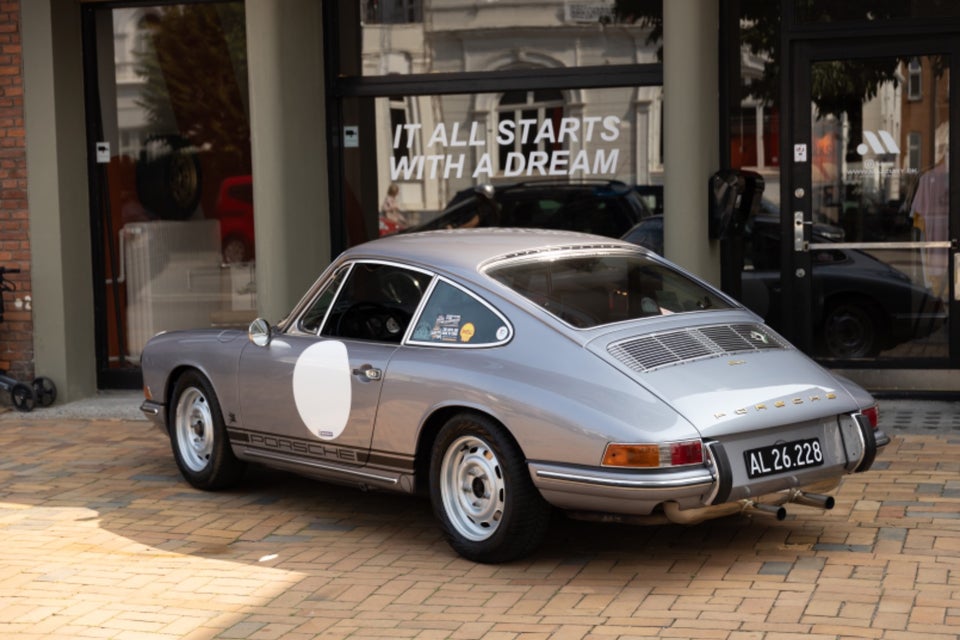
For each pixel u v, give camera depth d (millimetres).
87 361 11297
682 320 6352
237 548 6660
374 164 10836
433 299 6480
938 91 9594
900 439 8508
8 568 6379
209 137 11391
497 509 6051
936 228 9672
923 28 9516
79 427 10164
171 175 11461
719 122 9922
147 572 6262
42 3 10805
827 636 4969
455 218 10703
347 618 5484
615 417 5566
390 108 10766
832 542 6289
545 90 10414
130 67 11422
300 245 10352
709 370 5906
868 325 9844
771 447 5750
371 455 6578
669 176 9328
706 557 6152
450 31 10586
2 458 9031
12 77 10930
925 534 6355
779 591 5566
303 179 10398
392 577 6062
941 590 5480
